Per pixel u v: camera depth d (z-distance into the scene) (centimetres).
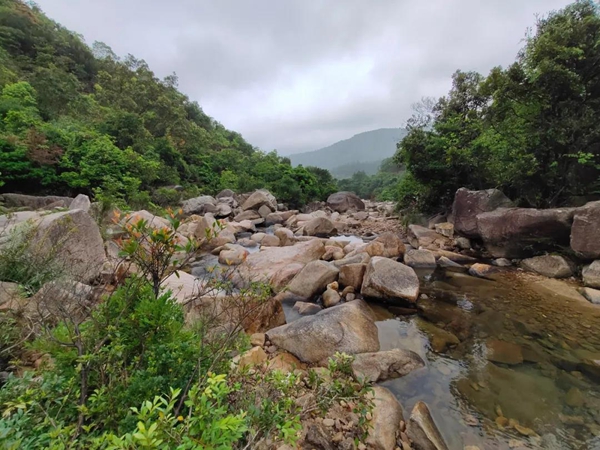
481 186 1320
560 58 866
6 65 2288
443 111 1669
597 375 400
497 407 351
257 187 2758
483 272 831
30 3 4244
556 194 970
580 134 909
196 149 3359
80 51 4031
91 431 162
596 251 703
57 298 265
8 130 1373
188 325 307
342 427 301
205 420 129
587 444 298
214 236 254
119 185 1433
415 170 1476
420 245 1170
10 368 247
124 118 2283
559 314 568
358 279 707
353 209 2636
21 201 1127
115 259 515
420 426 299
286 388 224
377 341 478
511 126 1059
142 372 186
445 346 480
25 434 146
